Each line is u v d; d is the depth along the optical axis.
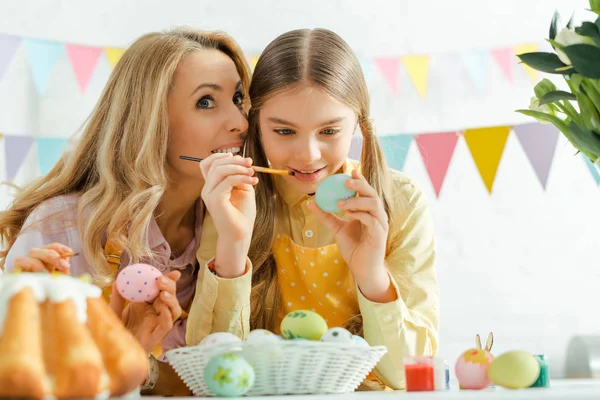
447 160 2.59
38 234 1.50
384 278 1.32
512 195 3.22
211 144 1.59
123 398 0.90
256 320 1.56
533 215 3.21
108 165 1.57
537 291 3.19
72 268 1.50
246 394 1.06
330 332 1.13
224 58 1.64
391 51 3.26
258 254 1.58
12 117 3.03
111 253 1.55
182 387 1.34
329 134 1.45
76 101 3.12
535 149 2.51
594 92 1.21
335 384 1.08
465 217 3.24
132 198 1.51
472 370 1.16
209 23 3.21
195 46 1.62
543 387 1.14
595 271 3.17
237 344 1.04
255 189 1.61
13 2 3.04
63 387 0.77
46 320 0.80
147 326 1.22
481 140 2.54
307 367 1.05
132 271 1.20
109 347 0.84
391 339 1.33
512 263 3.21
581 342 1.64
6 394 0.73
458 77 3.24
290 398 0.94
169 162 1.62
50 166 2.71
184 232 1.66
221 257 1.35
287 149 1.44
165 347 1.52
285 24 3.25
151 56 1.59
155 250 1.56
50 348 0.79
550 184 3.21
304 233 1.58
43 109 3.08
